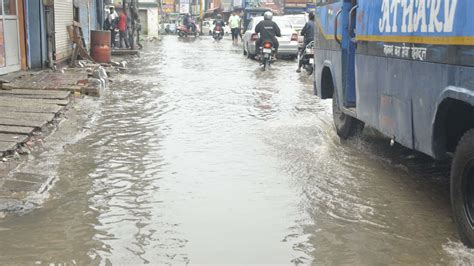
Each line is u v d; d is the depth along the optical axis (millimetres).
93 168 6410
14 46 13664
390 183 5992
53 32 14969
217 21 42562
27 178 5902
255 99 11609
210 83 14273
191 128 8609
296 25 26172
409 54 5059
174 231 4648
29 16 14234
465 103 4375
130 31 25391
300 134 8266
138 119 9281
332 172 6367
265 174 6262
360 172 6379
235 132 8344
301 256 4215
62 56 16609
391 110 5574
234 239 4504
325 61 8289
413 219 4969
